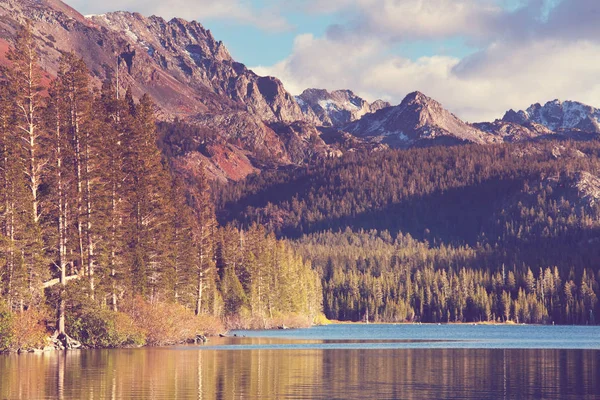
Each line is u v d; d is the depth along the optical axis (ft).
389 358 253.44
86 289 260.83
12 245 236.63
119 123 330.34
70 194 268.82
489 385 175.73
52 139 273.33
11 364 196.95
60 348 249.14
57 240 266.36
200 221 395.14
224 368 200.13
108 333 266.57
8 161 263.49
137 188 325.62
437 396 155.94
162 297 330.13
